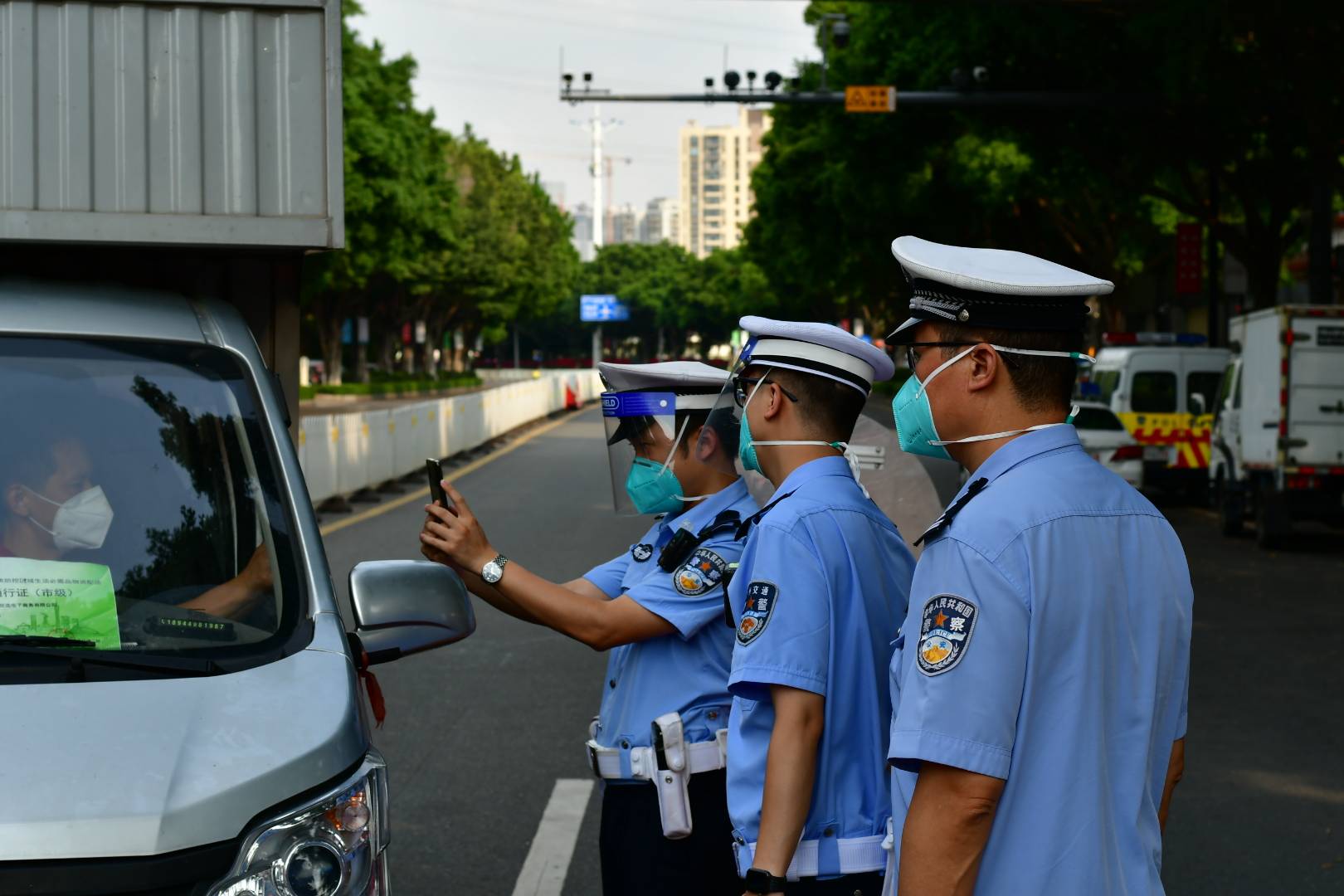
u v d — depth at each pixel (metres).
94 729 2.57
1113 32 21.27
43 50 3.68
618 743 3.18
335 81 3.80
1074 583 2.12
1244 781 6.75
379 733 7.54
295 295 4.12
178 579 3.08
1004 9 20.98
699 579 3.08
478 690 8.59
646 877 3.14
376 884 2.69
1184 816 6.20
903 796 2.28
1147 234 38.56
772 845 2.61
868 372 2.90
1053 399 2.27
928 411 2.32
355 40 51.88
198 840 2.41
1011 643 2.09
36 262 4.05
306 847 2.52
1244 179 24.91
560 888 5.24
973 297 2.25
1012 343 2.25
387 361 80.56
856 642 2.72
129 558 3.09
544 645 10.04
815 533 2.73
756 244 62.34
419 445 25.36
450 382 86.62
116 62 3.72
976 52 22.53
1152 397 22.50
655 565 3.29
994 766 2.07
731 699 3.13
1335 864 5.55
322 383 72.75
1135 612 2.19
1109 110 22.66
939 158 31.52
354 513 18.98
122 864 2.35
